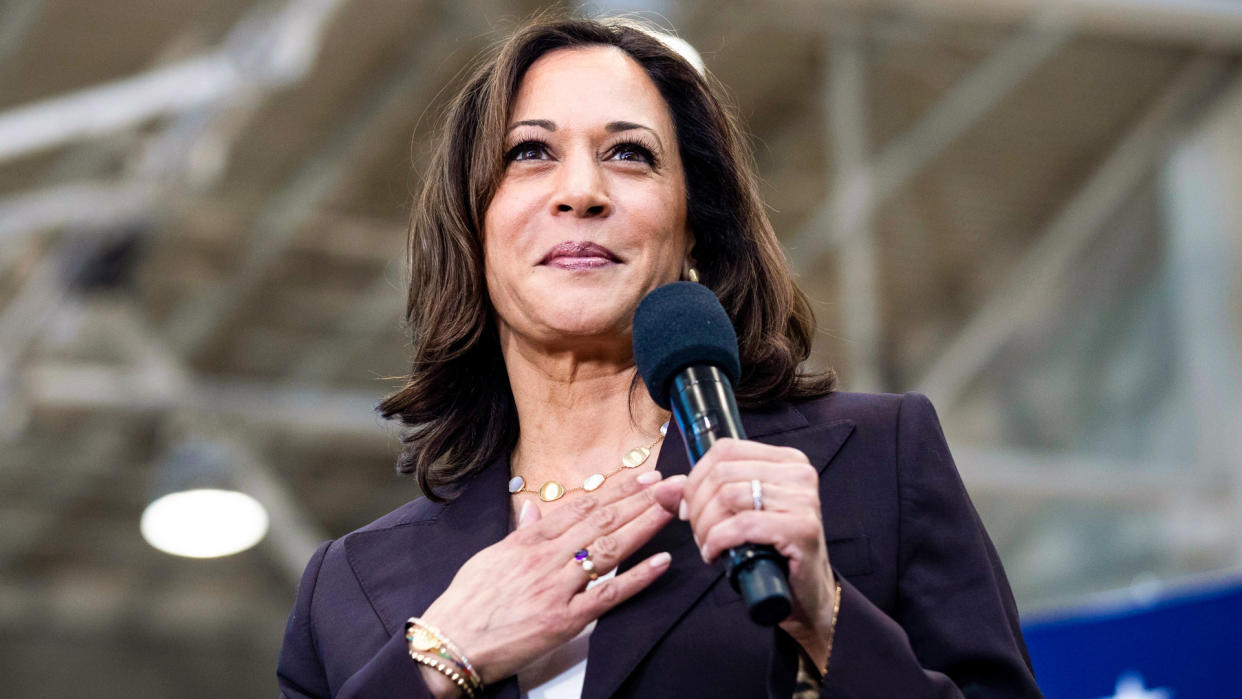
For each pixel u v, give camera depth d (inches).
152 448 1219.9
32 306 938.1
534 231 221.3
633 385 223.6
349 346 1180.5
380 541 225.6
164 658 1454.2
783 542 167.5
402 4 888.9
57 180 928.3
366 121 976.9
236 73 730.2
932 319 1216.8
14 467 1259.8
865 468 208.1
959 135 1026.1
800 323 239.0
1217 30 943.7
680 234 229.6
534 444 227.1
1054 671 362.0
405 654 196.2
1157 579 1029.8
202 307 1120.2
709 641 192.1
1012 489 1047.6
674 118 234.8
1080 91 1049.5
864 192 1033.5
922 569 201.9
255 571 1473.9
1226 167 1055.0
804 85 1029.2
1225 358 1036.5
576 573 197.0
